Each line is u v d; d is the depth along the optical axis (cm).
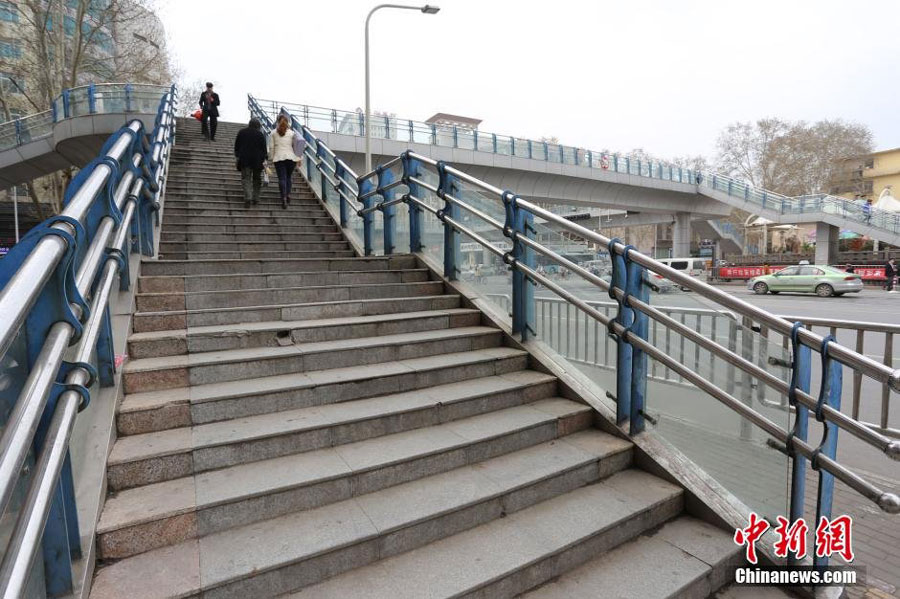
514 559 239
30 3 2289
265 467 271
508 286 487
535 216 427
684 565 258
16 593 107
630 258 325
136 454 250
